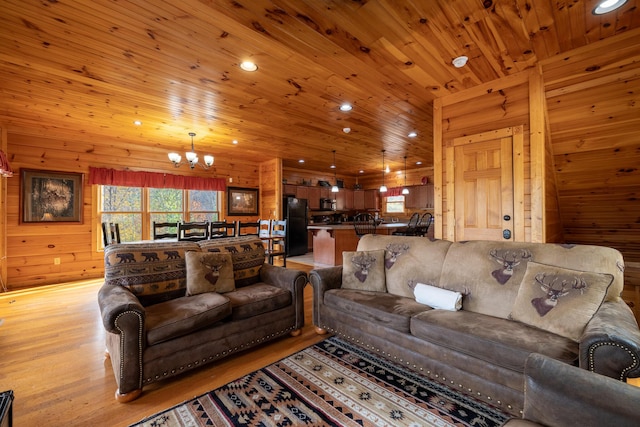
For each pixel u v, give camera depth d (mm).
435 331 1784
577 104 2576
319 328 2631
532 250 1991
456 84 2930
